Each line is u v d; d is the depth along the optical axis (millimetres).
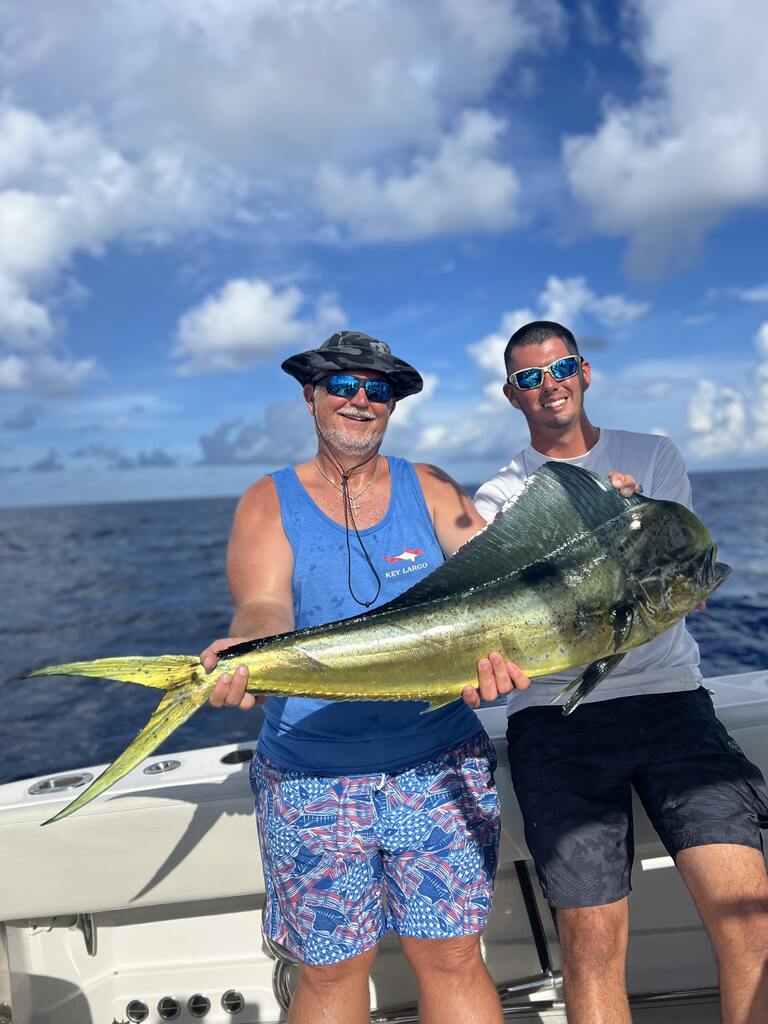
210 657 1657
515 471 2701
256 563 2064
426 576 1922
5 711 11258
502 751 2420
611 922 1986
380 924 1955
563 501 1819
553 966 2469
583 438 2629
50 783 2488
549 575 1776
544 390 2545
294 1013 1954
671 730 2178
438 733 1993
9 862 2314
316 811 1921
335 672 1742
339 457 2109
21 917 2326
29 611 23203
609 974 1942
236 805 2293
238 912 2553
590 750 2186
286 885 1935
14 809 2332
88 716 10812
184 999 2539
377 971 2506
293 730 1967
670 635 2307
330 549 2062
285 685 1733
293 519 2090
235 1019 2521
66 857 2309
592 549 1777
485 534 1835
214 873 2289
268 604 1998
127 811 2311
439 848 1921
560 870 2025
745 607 15703
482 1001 1927
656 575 1753
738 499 66000
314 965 1892
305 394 2227
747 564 23719
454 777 1990
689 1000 2400
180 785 2350
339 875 1892
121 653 16406
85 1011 2500
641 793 2150
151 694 11977
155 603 23859
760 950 1778
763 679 2719
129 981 2557
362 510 2117
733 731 2383
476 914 1928
